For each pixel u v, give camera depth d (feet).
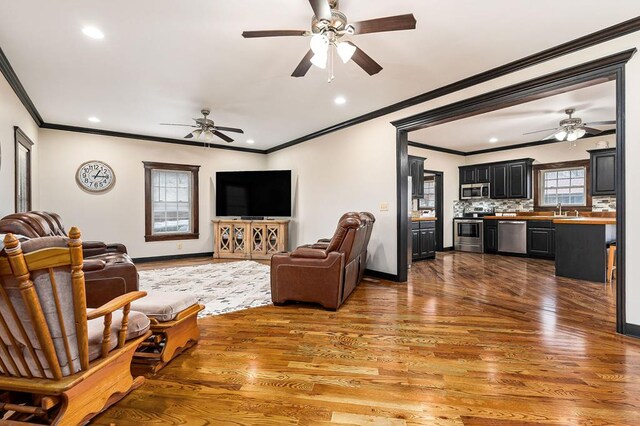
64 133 17.67
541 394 5.68
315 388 5.92
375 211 15.56
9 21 7.82
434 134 20.38
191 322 7.75
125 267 8.86
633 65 7.91
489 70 10.71
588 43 8.64
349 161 17.13
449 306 10.94
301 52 9.51
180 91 12.66
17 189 11.91
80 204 18.16
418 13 7.63
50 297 4.11
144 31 8.33
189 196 22.26
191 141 21.88
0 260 3.80
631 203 7.97
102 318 5.65
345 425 4.89
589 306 10.81
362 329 8.88
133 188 19.85
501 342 7.93
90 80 11.53
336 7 7.35
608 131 19.29
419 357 7.16
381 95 13.12
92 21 7.86
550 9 7.47
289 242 22.34
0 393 4.90
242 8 7.39
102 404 5.07
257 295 12.45
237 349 7.61
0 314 4.04
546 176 23.02
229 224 21.97
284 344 7.89
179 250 21.59
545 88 9.61
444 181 25.66
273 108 14.83
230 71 10.84
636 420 4.96
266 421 5.00
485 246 24.57
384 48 9.30
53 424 4.27
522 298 11.84
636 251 7.93
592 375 6.32
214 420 5.02
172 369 6.65
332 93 12.92
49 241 4.01
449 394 5.70
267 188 21.89
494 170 24.68
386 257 15.01
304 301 10.89
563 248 15.49
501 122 17.38
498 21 7.96
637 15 7.67
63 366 4.41
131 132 19.35
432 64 10.33
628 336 8.16
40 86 12.05
